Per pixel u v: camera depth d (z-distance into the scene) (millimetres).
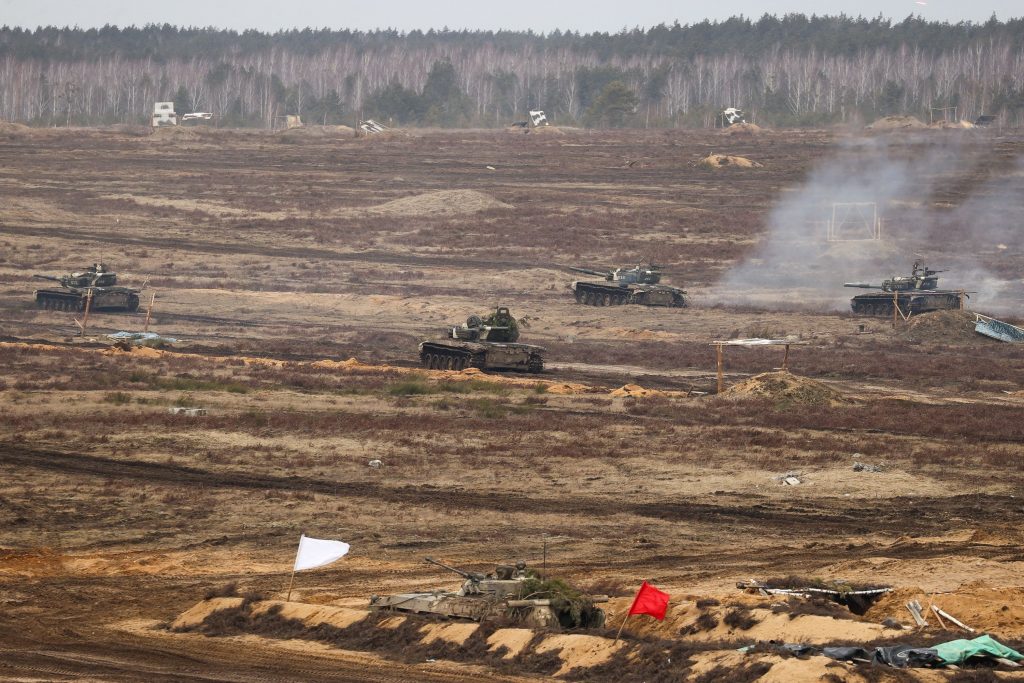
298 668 80188
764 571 114562
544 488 157000
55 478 155000
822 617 85500
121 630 93938
